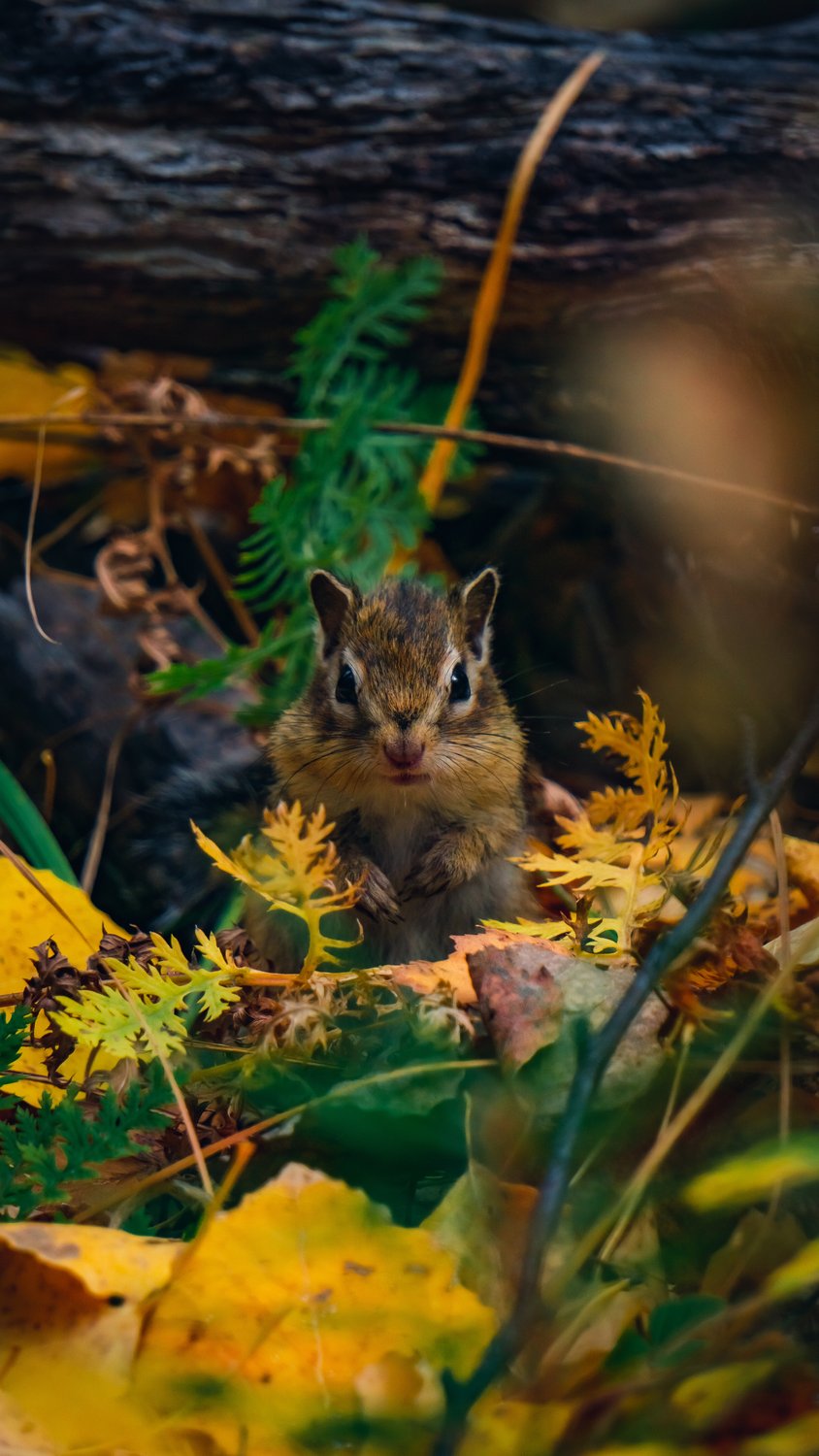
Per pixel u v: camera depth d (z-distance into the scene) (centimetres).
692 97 868
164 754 902
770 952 468
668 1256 409
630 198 860
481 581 741
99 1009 444
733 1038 425
